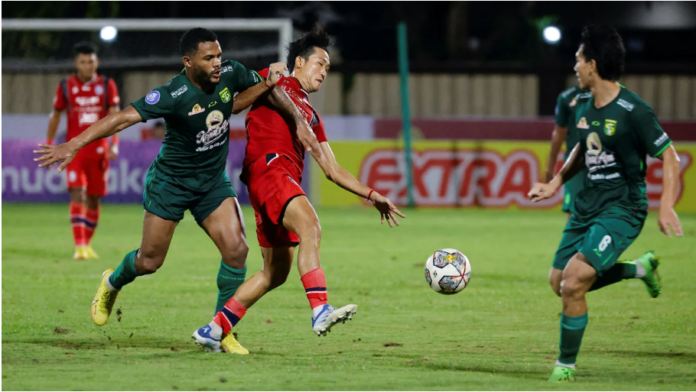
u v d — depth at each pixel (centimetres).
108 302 2225
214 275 3619
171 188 2075
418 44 10569
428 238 5281
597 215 1962
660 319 2669
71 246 4688
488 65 8944
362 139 7838
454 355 2098
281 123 2064
